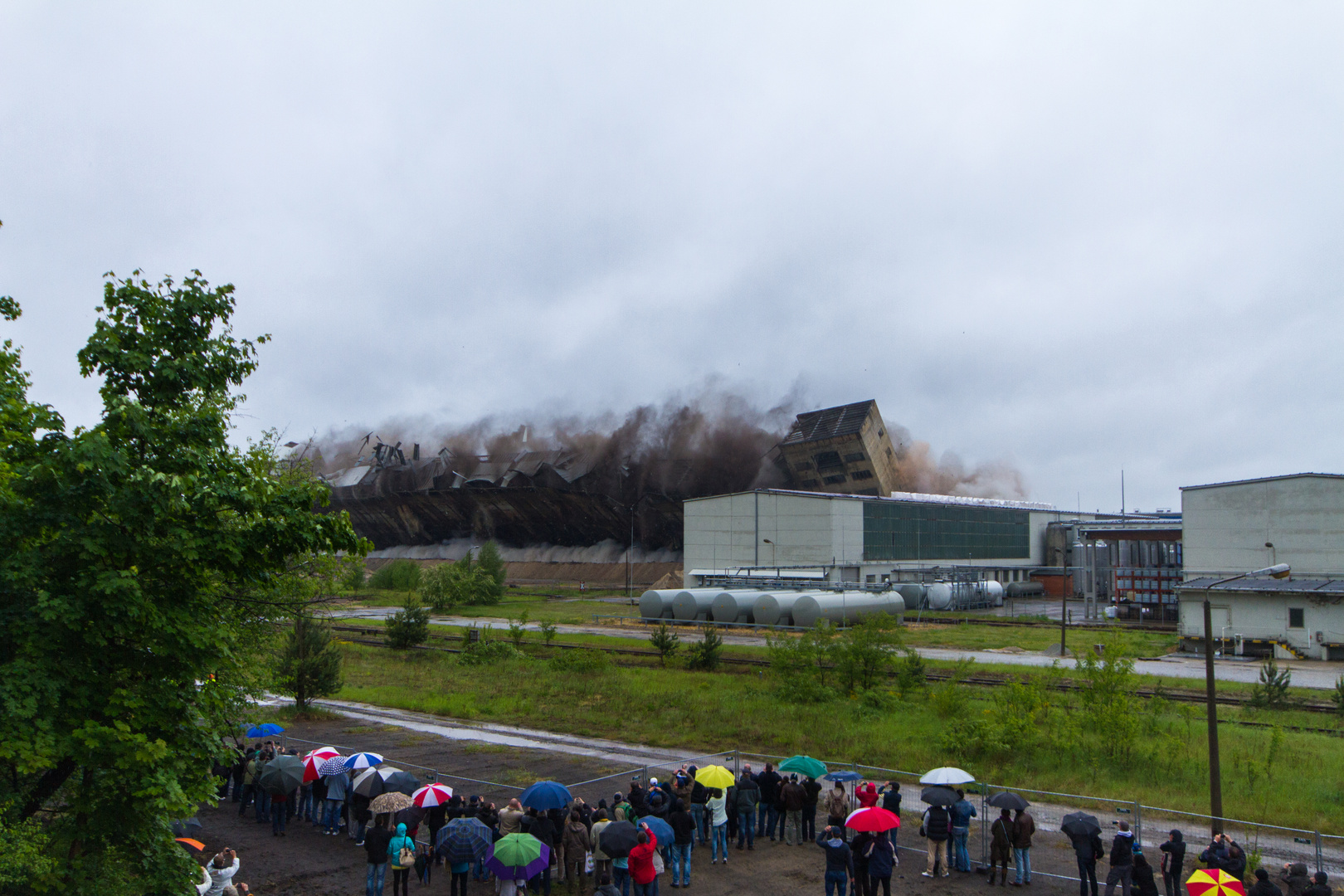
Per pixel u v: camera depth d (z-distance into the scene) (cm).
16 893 1023
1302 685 4328
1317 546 6375
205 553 1193
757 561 8638
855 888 1566
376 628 6906
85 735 1052
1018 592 10812
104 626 1104
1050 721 2859
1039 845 1922
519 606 9238
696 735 3052
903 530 9188
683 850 1656
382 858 1530
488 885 1670
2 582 1075
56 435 1188
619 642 5969
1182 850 1509
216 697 1270
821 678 3925
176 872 1196
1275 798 2220
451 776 2447
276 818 1953
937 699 3344
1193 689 4084
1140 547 10162
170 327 1321
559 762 2656
